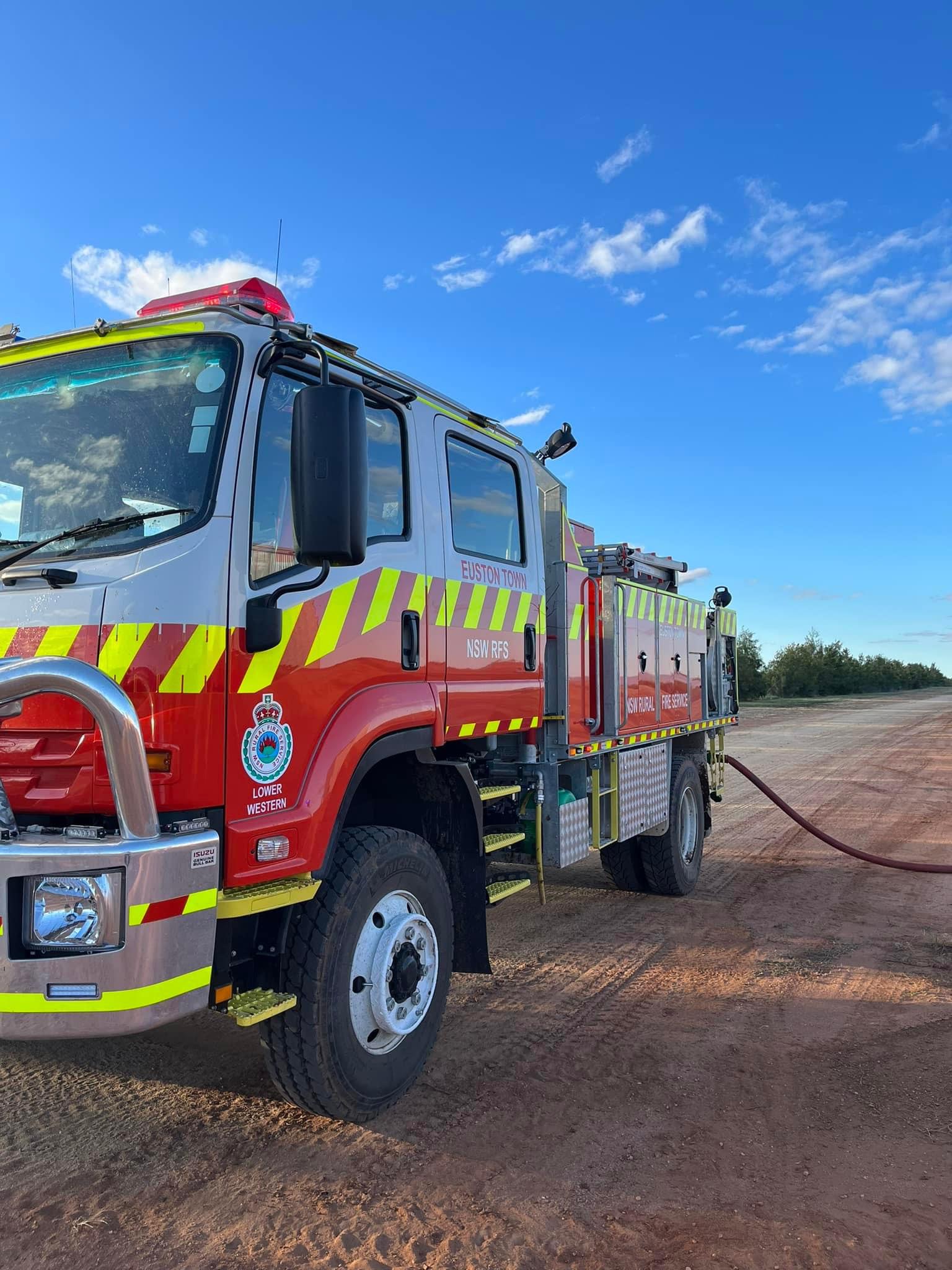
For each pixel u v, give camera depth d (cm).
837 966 552
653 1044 432
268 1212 288
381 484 374
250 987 324
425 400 411
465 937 418
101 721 247
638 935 617
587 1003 486
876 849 938
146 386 311
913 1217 291
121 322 319
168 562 271
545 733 523
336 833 329
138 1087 374
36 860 247
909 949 588
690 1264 266
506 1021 459
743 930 632
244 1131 339
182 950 259
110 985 247
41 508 312
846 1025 457
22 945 251
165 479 294
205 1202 292
